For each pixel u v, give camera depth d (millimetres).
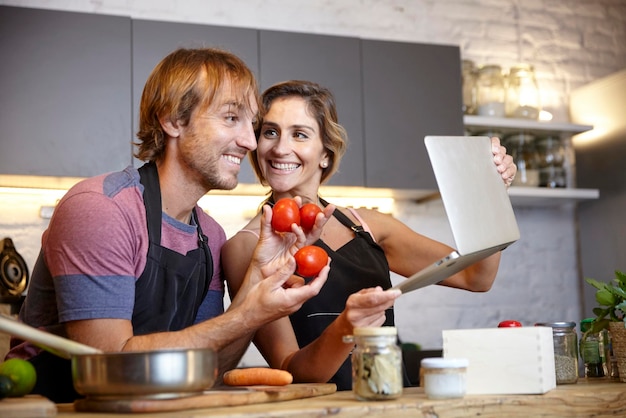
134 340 1561
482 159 1742
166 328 1759
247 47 3717
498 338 1532
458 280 2355
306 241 1811
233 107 1809
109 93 3471
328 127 2180
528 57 4652
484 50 4562
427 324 4309
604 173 4375
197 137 1791
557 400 1493
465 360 1459
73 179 3434
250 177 3664
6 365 1466
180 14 4012
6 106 3320
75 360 1309
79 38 3449
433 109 4020
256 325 1574
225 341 1564
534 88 4328
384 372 1415
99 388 1272
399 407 1362
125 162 3477
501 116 4223
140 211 1737
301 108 2146
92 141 3430
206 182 1839
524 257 4555
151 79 1857
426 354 3660
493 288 4465
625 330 1779
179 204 1857
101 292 1594
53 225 1647
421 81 4020
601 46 4816
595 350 2008
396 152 3930
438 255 2326
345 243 2221
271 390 1480
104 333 1578
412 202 4320
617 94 4281
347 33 4305
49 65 3393
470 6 4578
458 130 4055
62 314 1600
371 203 4250
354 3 4340
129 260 1664
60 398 1701
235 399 1362
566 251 4641
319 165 2240
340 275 2129
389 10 4402
